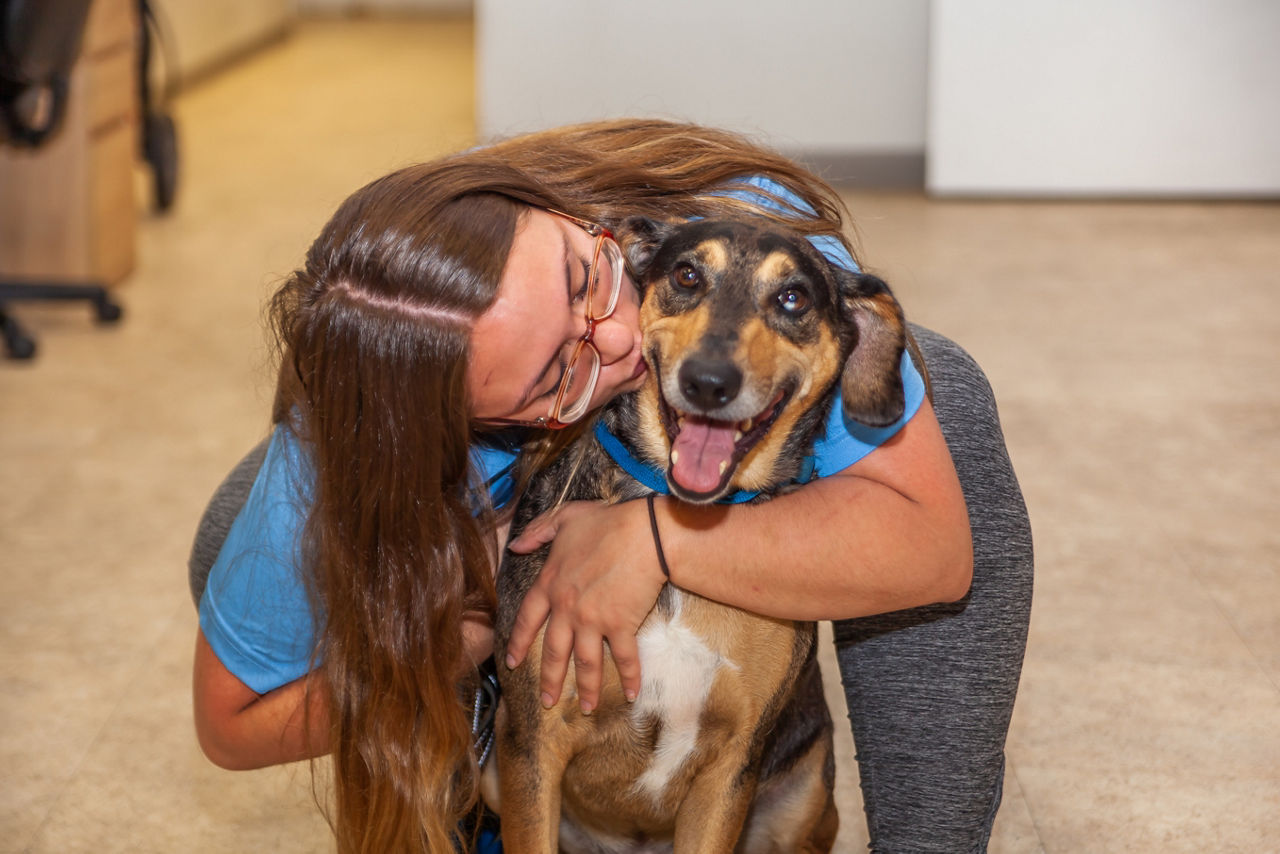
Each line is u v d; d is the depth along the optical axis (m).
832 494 1.59
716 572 1.57
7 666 2.61
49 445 3.63
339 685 1.62
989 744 1.80
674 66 6.52
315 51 10.98
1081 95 6.06
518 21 6.50
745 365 1.53
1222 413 3.78
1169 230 5.70
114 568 2.99
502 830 1.76
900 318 1.57
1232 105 6.00
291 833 2.19
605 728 1.75
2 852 2.11
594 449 1.75
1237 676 2.57
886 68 6.46
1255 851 2.12
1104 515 3.20
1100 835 2.16
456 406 1.47
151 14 5.64
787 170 1.90
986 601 1.79
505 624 1.74
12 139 4.05
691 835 1.76
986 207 6.14
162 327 4.57
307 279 1.53
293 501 1.61
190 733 2.42
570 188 1.74
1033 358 4.20
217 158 7.11
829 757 2.01
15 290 4.38
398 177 1.53
